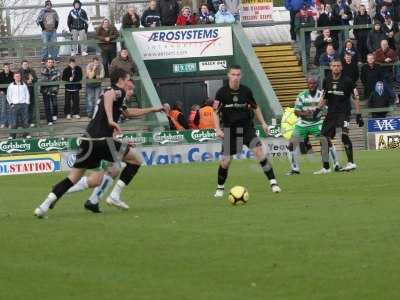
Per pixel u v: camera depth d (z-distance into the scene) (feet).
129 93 104.37
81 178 106.52
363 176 141.08
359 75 247.91
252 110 121.60
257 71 247.29
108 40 247.29
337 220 92.99
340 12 254.06
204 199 119.03
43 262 76.79
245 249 78.59
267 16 275.80
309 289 64.44
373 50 247.91
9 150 201.16
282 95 257.34
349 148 151.74
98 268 73.41
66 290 66.74
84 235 89.30
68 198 125.49
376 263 71.20
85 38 261.03
